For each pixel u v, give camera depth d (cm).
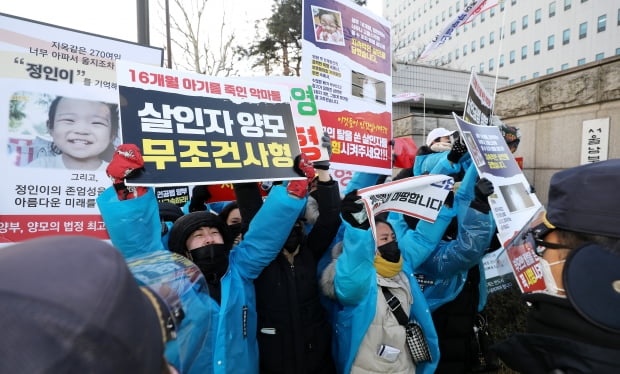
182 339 80
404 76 1680
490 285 346
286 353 187
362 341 185
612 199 80
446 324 250
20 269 42
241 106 173
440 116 1048
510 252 134
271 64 1353
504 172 217
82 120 236
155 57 265
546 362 89
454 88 1766
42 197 222
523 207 214
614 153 404
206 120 163
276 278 193
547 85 477
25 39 223
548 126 478
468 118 250
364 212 175
